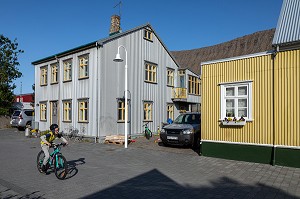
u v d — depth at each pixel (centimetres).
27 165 934
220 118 1066
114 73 1755
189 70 2417
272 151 927
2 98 2992
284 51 915
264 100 952
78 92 1830
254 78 980
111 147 1389
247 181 723
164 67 2206
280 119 912
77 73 1845
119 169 872
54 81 2138
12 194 618
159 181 727
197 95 2559
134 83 1892
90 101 1719
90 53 1738
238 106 1029
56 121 2064
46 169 798
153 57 2088
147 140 1712
